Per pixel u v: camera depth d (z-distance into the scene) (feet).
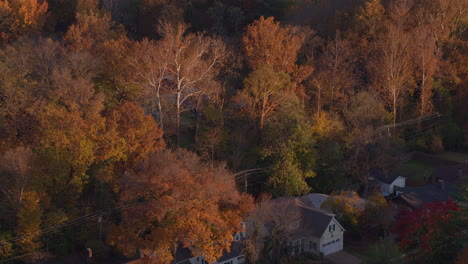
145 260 125.90
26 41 203.51
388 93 221.46
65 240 140.26
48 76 169.48
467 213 122.93
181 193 126.52
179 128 183.52
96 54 186.39
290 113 178.91
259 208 142.51
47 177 140.56
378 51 227.20
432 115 225.56
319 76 211.20
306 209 156.97
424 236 127.13
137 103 175.63
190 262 137.08
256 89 185.16
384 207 155.33
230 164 175.94
